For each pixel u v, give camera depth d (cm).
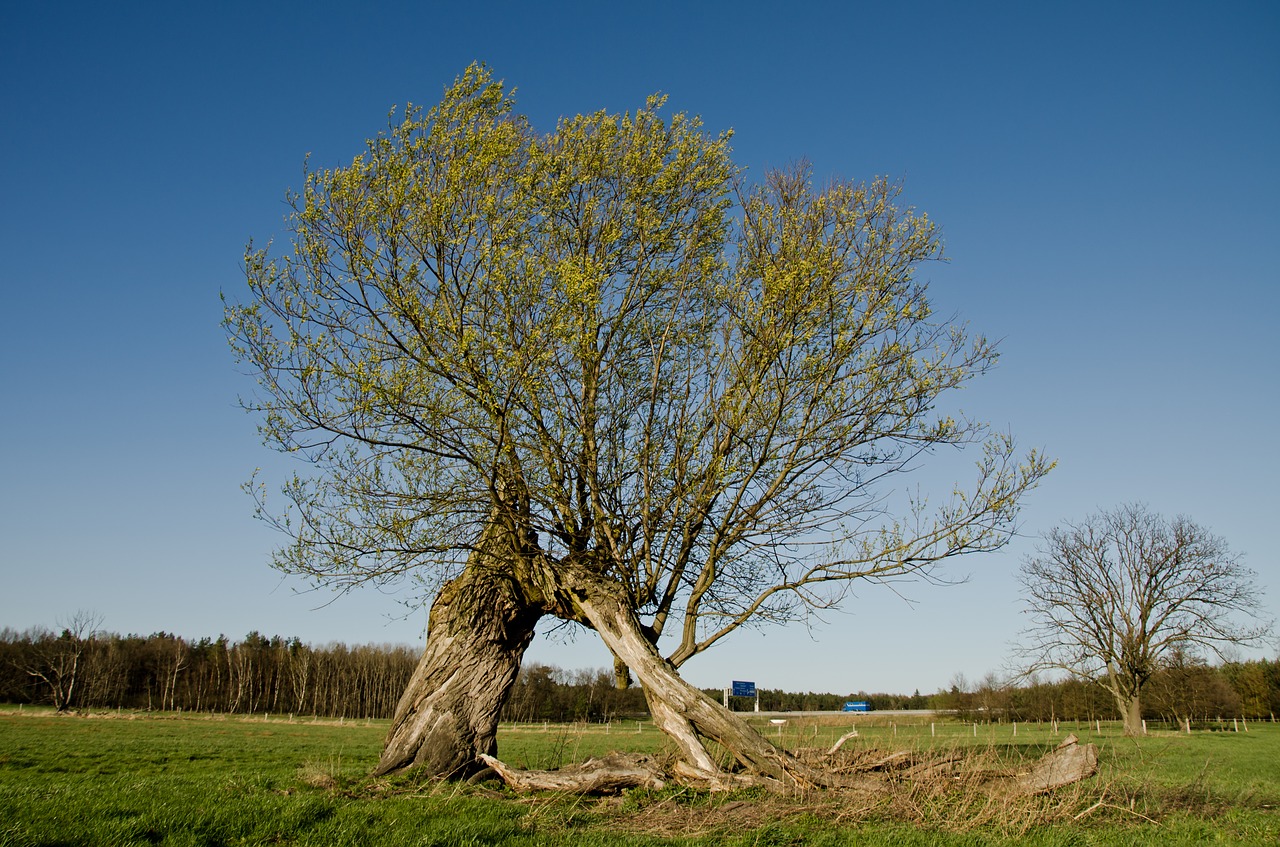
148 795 1301
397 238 1451
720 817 1183
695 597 1567
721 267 1569
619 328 1591
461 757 1600
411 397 1438
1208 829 1213
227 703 11294
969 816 1200
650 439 1583
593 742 2752
